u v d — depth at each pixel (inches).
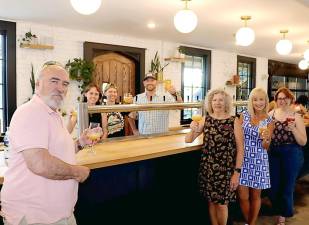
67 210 65.9
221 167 101.7
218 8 159.5
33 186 60.9
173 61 274.5
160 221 112.4
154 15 174.2
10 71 188.5
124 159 84.0
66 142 65.1
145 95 162.6
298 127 127.0
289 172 130.3
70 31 211.6
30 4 153.6
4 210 63.2
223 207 104.3
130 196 104.0
